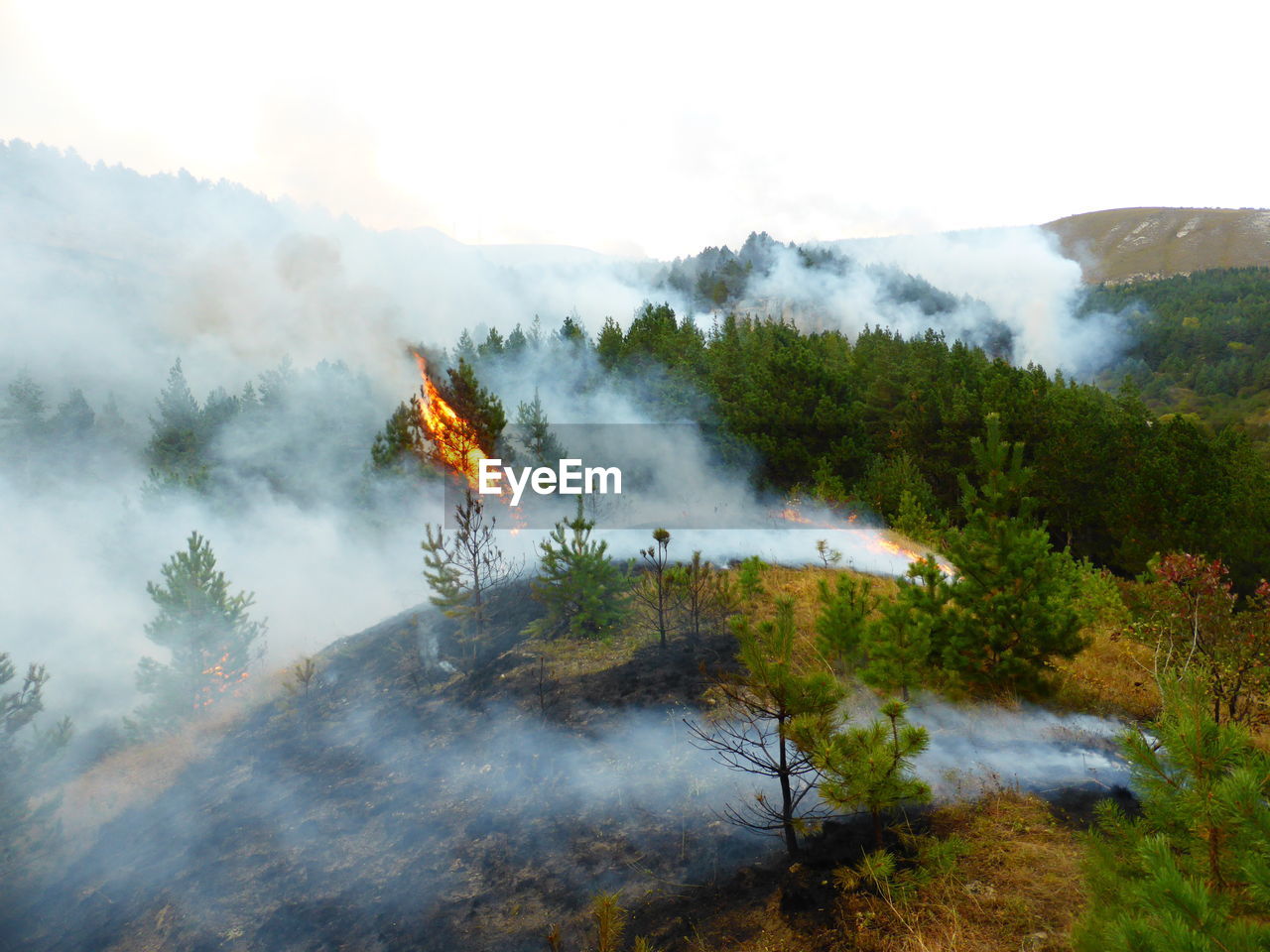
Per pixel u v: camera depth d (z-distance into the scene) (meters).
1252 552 15.68
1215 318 157.00
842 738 5.39
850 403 30.84
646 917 6.00
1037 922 4.79
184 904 8.12
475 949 6.23
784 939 5.21
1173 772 3.81
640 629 13.03
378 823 8.79
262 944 7.12
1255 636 7.27
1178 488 18.28
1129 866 3.88
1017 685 8.20
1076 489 24.94
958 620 8.45
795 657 10.42
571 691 10.73
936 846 5.67
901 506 20.14
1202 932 2.67
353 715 12.70
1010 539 8.19
